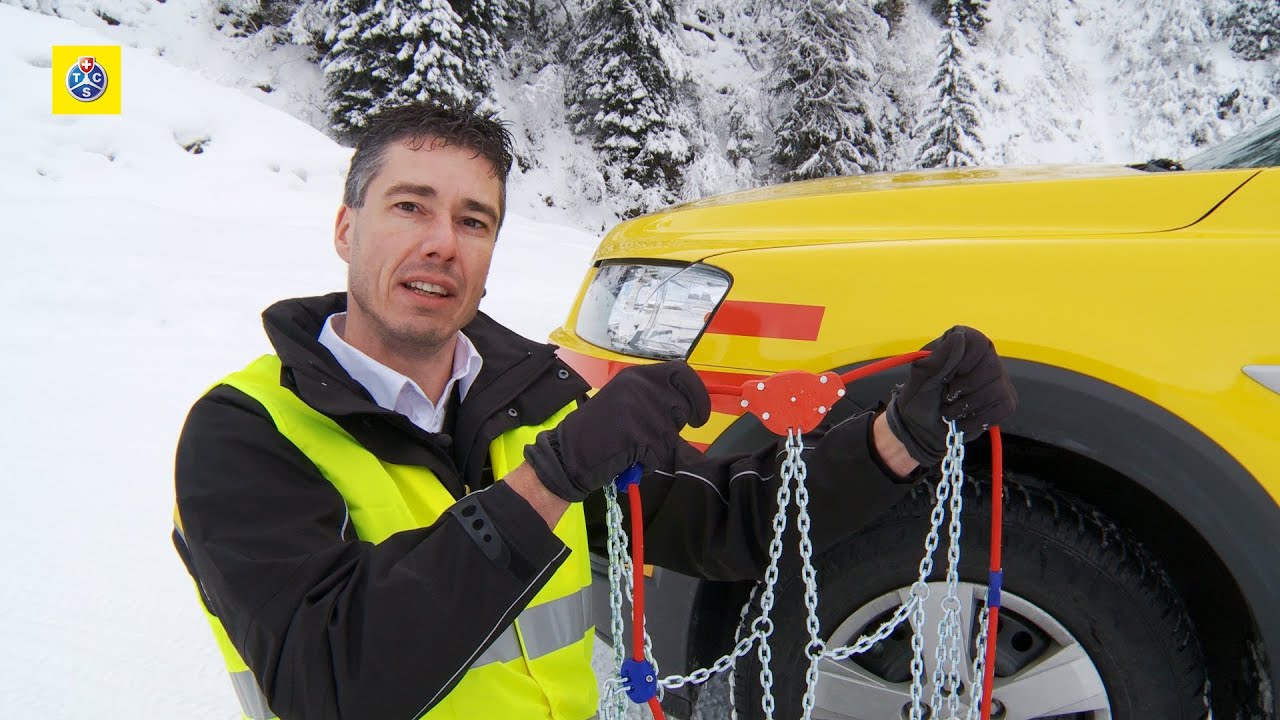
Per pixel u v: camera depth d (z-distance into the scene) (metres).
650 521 1.25
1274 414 1.14
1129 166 2.00
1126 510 1.37
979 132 18.97
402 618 0.77
